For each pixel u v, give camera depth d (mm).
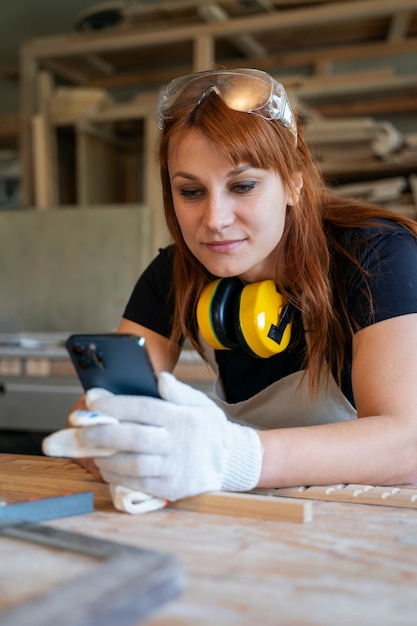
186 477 817
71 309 3533
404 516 822
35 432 2996
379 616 510
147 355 781
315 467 922
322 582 584
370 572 612
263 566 625
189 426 816
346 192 3293
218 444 845
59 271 3549
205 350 1308
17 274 3604
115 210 3482
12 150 4633
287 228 1119
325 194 1246
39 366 2426
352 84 3529
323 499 908
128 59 4250
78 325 3525
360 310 1071
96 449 819
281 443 917
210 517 813
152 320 1336
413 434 965
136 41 3691
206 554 662
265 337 1062
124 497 818
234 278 1102
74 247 3533
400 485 974
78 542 625
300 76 4020
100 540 631
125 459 812
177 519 803
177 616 504
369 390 1015
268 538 720
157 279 1340
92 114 3729
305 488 933
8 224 3627
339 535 735
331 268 1154
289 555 660
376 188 3242
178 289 1238
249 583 578
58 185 4086
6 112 4734
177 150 990
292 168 1050
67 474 1014
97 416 797
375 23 3689
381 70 3584
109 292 3488
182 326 1235
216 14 3486
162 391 806
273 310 1078
